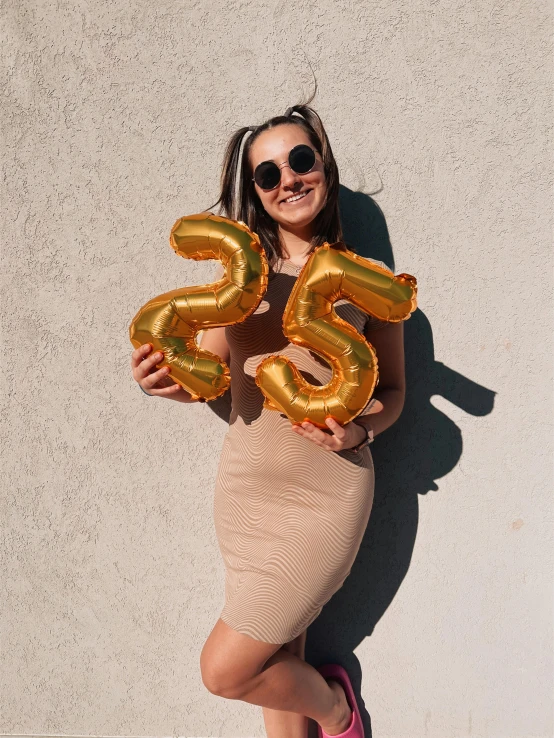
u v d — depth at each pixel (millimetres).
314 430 1571
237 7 1998
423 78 2008
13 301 2090
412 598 2184
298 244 1853
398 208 2049
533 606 2172
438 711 2217
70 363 2107
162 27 2006
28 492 2148
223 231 1555
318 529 1716
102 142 2041
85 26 2006
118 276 2080
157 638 2197
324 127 2029
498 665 2195
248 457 1747
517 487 2131
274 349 1720
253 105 2021
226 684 1732
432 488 2141
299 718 2016
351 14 1994
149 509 2150
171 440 2131
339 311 1718
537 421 2109
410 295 1532
